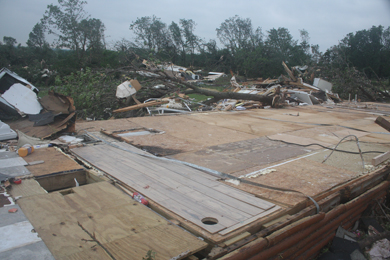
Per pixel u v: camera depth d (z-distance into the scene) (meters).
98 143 5.98
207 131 7.73
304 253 3.25
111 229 2.59
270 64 44.34
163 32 55.41
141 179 3.97
